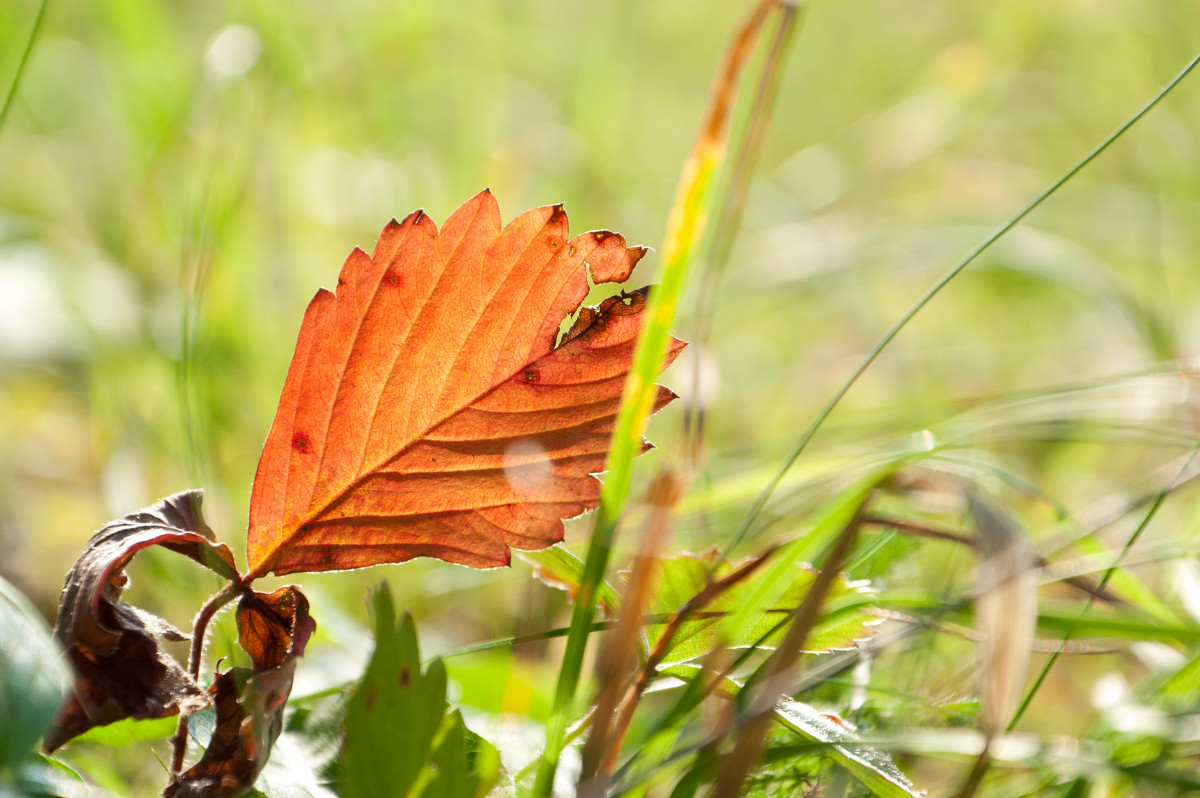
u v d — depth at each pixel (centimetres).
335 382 30
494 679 34
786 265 68
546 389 30
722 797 29
